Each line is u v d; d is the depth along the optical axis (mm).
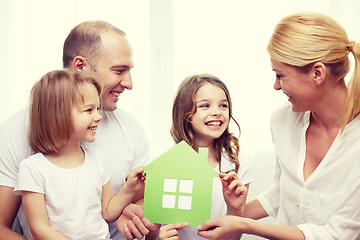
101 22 1216
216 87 1278
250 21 1812
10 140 1090
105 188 1136
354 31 1834
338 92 1045
